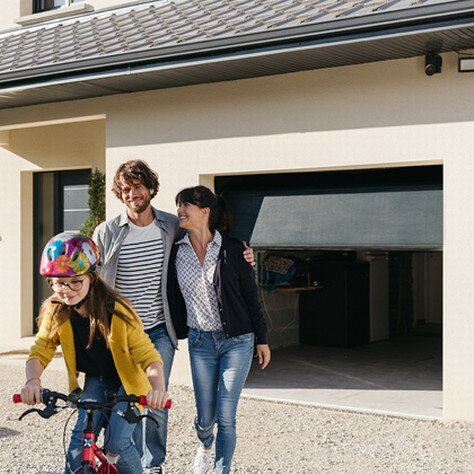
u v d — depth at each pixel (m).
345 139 8.05
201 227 5.39
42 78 9.22
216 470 5.27
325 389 9.06
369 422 7.56
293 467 6.11
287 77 8.40
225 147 8.84
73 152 12.15
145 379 4.39
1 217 12.89
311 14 7.56
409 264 13.90
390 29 6.89
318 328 12.18
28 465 6.20
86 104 10.00
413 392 8.88
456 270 7.43
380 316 12.80
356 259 12.49
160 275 5.56
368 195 8.28
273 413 7.96
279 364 10.66
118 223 5.55
